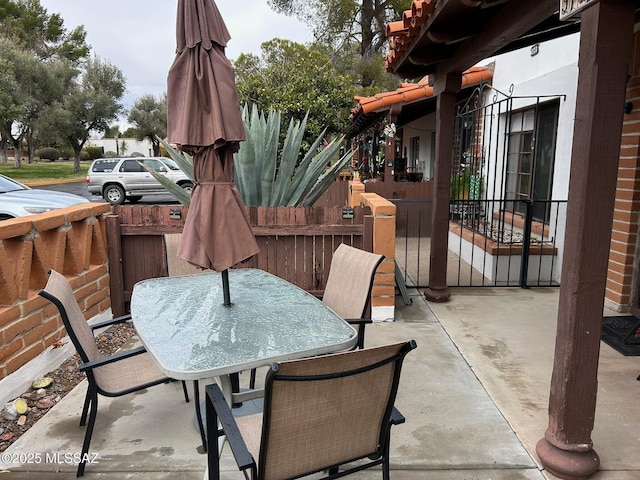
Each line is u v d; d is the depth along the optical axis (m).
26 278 2.89
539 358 3.43
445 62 4.29
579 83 1.95
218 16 2.32
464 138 8.56
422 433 2.50
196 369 1.81
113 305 4.17
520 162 6.71
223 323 2.30
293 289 2.89
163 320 2.35
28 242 2.90
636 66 3.96
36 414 2.70
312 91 12.09
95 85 29.02
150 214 4.15
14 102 22.70
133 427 2.58
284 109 11.61
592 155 1.91
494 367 3.29
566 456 2.12
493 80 7.43
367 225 4.12
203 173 2.33
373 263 2.70
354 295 2.77
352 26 18.45
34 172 26.98
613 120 1.88
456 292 5.11
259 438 1.83
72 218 3.47
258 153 4.86
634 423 2.55
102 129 29.83
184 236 2.34
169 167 15.96
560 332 2.12
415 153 12.93
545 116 5.99
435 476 2.16
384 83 18.55
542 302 4.72
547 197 5.94
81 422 2.57
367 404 1.65
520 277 5.32
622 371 3.16
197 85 2.26
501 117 7.21
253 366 1.88
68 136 28.06
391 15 17.89
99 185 15.62
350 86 12.89
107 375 2.42
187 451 2.37
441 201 4.65
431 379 3.11
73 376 3.15
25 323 2.88
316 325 2.28
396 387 1.68
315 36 18.64
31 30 34.59
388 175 8.50
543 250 5.39
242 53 16.88
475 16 3.28
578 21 3.81
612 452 2.30
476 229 6.50
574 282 2.01
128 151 44.28
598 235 1.96
